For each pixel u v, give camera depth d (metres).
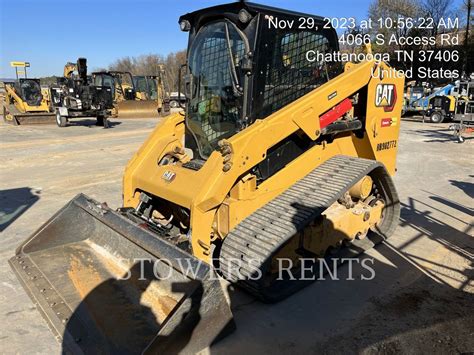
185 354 2.67
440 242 4.73
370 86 4.30
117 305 3.01
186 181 3.46
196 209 3.21
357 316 3.29
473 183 7.42
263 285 3.27
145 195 4.12
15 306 3.43
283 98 3.81
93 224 3.88
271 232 3.31
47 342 2.98
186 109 4.16
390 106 4.66
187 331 2.60
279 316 3.29
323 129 3.89
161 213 4.36
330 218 3.97
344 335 3.05
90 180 7.65
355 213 4.25
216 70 3.81
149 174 3.97
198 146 4.06
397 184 7.31
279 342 2.96
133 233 3.16
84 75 16.78
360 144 4.62
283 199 3.69
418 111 19.25
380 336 3.04
